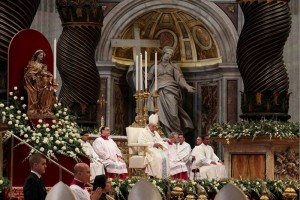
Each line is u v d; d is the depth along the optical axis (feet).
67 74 79.92
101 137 67.31
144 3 114.83
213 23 115.14
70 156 50.85
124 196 55.88
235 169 68.64
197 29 117.80
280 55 68.59
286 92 68.80
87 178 36.14
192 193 56.29
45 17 110.42
